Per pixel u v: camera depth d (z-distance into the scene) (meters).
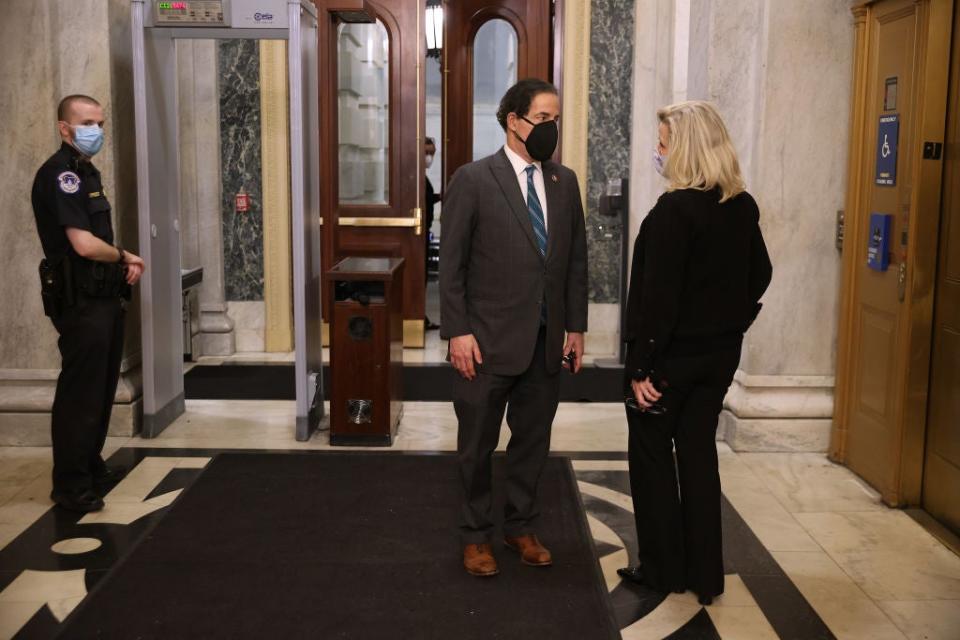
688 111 2.79
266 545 3.36
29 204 4.34
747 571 3.20
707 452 2.93
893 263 3.76
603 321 6.41
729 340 2.85
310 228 4.71
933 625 2.85
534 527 3.50
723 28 4.36
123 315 3.82
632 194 6.09
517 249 2.94
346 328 4.43
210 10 4.38
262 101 6.24
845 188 4.25
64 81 4.33
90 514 3.66
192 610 2.88
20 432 4.46
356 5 5.14
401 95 6.45
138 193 4.44
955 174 3.46
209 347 6.38
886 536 3.50
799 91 4.20
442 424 4.88
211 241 6.32
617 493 3.94
